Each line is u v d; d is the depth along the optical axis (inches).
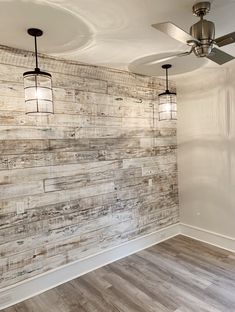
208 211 138.6
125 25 73.1
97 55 98.3
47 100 74.2
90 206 113.3
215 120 132.2
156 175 141.6
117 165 123.0
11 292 91.6
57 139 102.3
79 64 107.4
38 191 97.7
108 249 120.1
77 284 103.3
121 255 125.2
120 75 122.5
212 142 134.4
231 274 106.9
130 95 127.5
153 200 140.5
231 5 63.2
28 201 95.3
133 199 130.6
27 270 95.5
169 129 148.3
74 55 98.0
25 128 94.0
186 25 74.0
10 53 89.5
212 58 76.2
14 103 91.4
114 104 121.0
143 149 134.6
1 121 88.7
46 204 99.9
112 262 120.7
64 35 78.9
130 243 129.1
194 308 86.6
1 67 88.3
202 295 93.5
